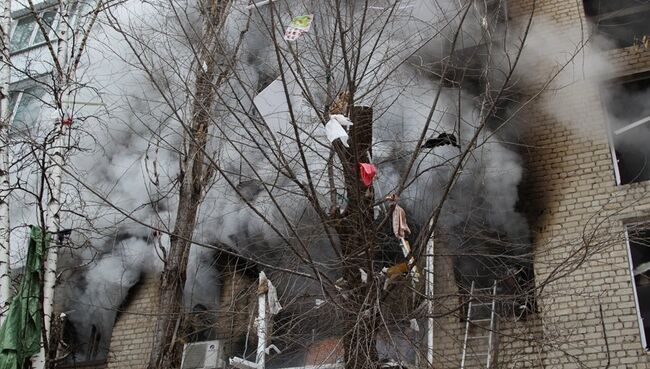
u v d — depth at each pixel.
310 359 9.75
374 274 8.57
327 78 9.53
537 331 9.84
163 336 9.70
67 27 11.59
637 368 9.35
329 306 9.02
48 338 9.37
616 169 11.23
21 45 16.48
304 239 10.08
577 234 10.58
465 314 9.84
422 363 8.83
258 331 9.86
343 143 8.46
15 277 11.34
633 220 10.47
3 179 10.01
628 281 9.95
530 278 10.55
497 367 9.09
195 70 11.04
